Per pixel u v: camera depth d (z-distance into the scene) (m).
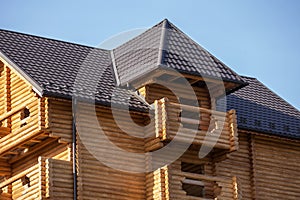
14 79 54.12
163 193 50.41
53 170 49.78
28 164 53.16
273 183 55.06
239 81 53.50
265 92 59.44
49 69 52.81
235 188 51.91
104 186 50.88
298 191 55.69
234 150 52.25
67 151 50.94
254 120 55.69
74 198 49.91
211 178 51.66
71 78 52.44
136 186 51.50
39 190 49.41
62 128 50.81
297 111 58.09
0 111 54.38
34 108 51.03
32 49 54.91
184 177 50.88
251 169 54.81
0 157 53.47
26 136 51.03
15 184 53.03
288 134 55.62
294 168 56.06
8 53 53.38
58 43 56.56
